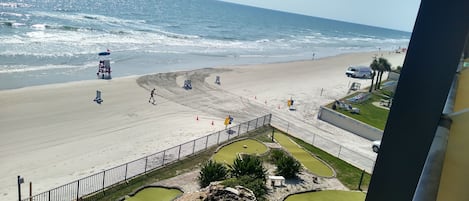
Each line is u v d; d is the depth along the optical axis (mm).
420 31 2684
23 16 67688
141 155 22734
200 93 38438
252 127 29703
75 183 18609
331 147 27516
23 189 17812
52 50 46844
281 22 196750
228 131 28078
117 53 52312
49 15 75375
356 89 49656
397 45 170500
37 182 18531
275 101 39312
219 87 42000
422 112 2639
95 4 119375
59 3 102688
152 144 24516
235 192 15625
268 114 33094
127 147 23703
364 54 98812
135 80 39406
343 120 33219
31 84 33188
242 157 22703
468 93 2639
